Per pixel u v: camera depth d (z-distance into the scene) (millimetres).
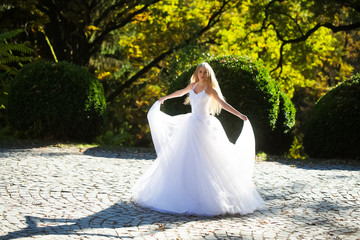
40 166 7695
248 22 18156
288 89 21094
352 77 10641
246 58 10688
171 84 10703
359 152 10008
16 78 10984
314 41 18656
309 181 7348
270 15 17688
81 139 11148
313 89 24141
